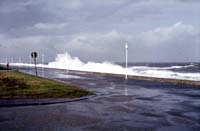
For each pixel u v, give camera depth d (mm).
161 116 15555
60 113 16016
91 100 21656
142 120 14484
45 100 20156
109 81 43719
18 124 13188
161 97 23906
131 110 17391
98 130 12344
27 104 18812
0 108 17375
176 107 18609
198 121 14289
